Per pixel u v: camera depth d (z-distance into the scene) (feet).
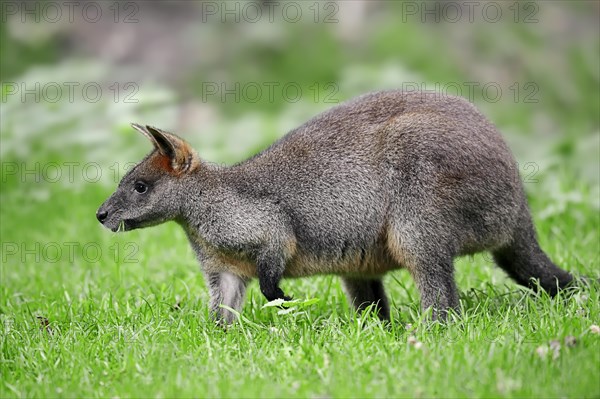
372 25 154.10
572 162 102.53
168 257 86.28
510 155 67.21
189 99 142.61
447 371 51.29
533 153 109.19
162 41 152.35
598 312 61.00
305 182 67.77
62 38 153.48
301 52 149.79
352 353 55.42
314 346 56.18
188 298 72.28
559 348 53.47
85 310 69.26
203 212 68.54
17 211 101.96
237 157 113.19
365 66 135.74
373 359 54.34
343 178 67.21
